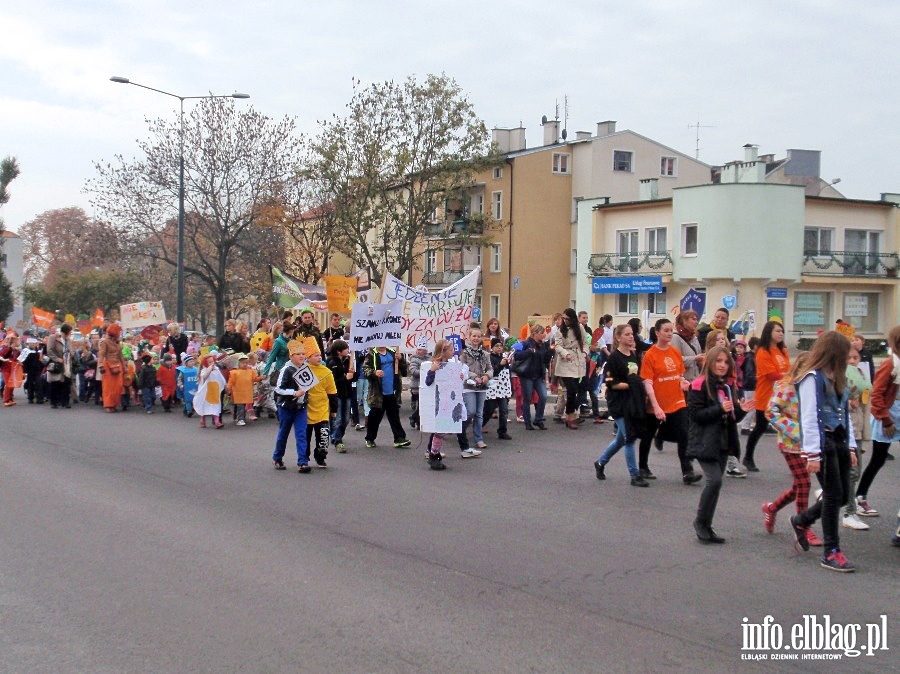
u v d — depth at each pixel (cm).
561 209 5231
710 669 495
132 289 6788
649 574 678
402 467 1177
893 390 838
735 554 736
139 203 4116
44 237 8612
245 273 5219
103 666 504
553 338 1708
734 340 1436
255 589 644
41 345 2186
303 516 880
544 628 560
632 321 1351
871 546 765
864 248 4194
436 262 5759
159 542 779
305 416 1144
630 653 518
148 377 1930
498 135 5841
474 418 1335
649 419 1038
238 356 1753
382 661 507
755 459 1229
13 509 914
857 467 855
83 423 1709
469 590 639
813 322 4062
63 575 681
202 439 1473
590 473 1127
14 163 2234
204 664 505
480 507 922
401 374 1545
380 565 705
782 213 3841
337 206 4369
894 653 520
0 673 494
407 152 4322
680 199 4009
